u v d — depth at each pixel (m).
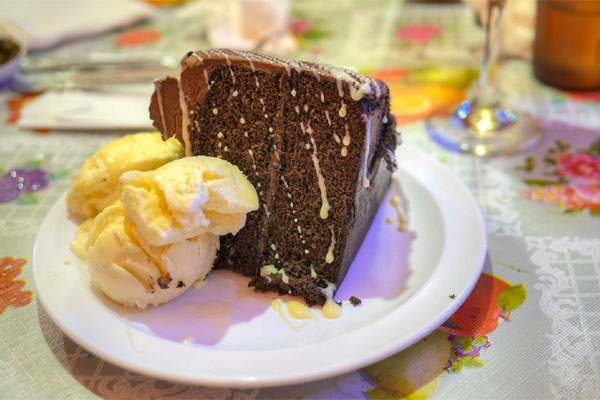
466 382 0.24
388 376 0.24
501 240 0.31
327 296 0.27
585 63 0.43
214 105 0.29
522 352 0.25
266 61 0.27
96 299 0.26
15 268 0.30
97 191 0.30
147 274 0.26
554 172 0.36
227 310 0.27
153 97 0.30
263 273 0.29
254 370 0.22
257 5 0.48
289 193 0.29
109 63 0.47
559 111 0.42
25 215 0.34
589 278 0.29
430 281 0.27
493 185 0.36
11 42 0.47
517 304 0.27
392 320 0.25
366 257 0.30
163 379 0.23
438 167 0.34
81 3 0.55
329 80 0.26
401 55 0.49
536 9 0.44
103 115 0.41
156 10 0.59
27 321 0.27
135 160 0.30
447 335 0.26
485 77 0.41
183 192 0.25
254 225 0.29
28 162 0.38
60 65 0.47
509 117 0.41
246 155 0.29
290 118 0.27
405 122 0.42
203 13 0.57
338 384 0.24
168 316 0.26
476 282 0.27
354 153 0.27
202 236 0.27
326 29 0.54
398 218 0.32
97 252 0.26
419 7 0.58
